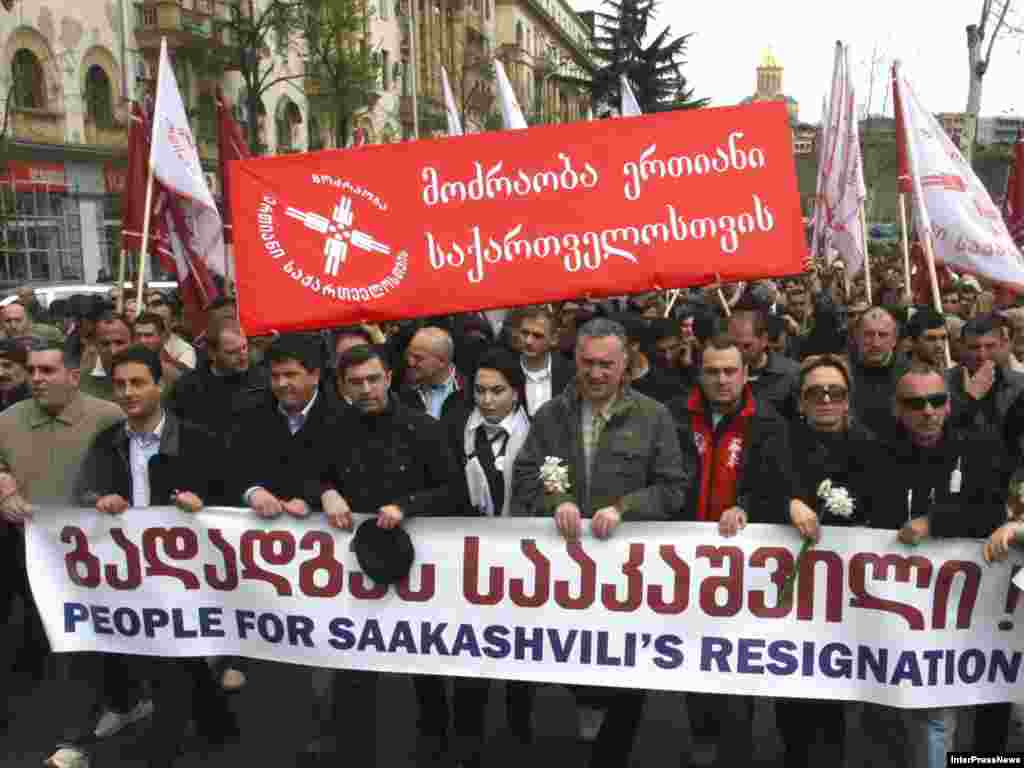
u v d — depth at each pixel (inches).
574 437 154.1
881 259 778.2
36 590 165.8
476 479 176.1
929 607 142.7
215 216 305.6
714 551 148.6
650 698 191.8
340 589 159.5
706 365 150.2
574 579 152.9
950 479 140.2
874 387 217.8
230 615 163.0
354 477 156.4
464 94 2081.7
